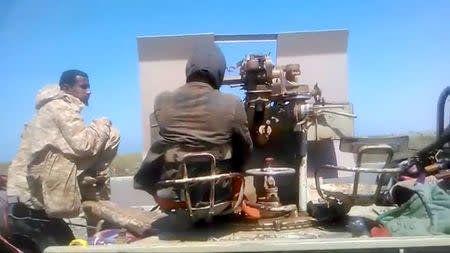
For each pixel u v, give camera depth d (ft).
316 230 10.46
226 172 10.16
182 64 13.55
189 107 10.05
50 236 14.19
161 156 10.31
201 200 9.82
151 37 13.48
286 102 11.59
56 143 13.58
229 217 10.91
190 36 13.52
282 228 10.53
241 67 11.99
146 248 8.91
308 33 13.71
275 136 11.98
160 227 11.16
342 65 13.76
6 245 13.96
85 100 15.30
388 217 10.30
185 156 9.31
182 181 9.27
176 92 10.27
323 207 11.23
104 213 13.16
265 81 11.41
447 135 11.88
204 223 10.83
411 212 10.05
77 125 13.74
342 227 10.66
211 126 9.95
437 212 9.68
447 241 8.61
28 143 14.70
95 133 14.12
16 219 14.06
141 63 13.60
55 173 13.53
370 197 10.18
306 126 11.51
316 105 12.75
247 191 11.89
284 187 12.09
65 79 15.10
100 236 11.55
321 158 13.35
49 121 13.70
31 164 13.61
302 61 13.80
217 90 10.34
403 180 11.80
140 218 12.34
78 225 14.24
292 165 12.00
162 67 13.57
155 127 13.17
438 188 10.10
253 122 11.51
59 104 13.79
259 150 12.01
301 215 11.29
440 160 12.00
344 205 10.62
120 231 11.85
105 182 15.01
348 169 10.05
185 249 8.84
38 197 13.85
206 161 9.70
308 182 13.11
